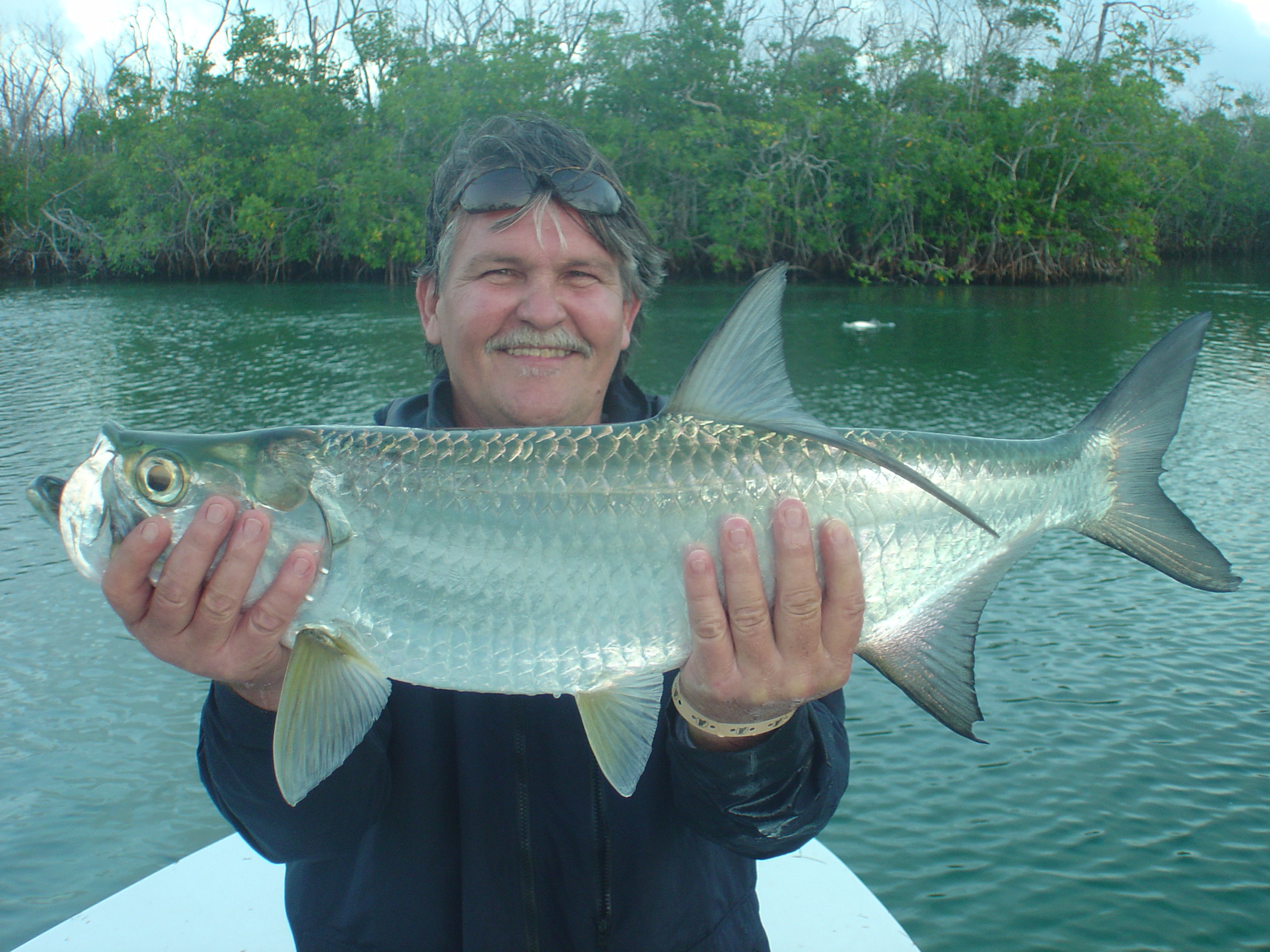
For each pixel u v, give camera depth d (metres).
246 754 2.08
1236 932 4.63
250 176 43.88
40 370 19.56
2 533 10.26
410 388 17.88
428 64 46.84
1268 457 13.30
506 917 2.26
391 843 2.32
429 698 2.38
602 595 2.11
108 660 7.67
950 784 6.00
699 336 25.61
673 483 2.14
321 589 2.08
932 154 43.91
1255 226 65.06
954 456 2.38
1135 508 2.65
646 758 2.07
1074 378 19.36
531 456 2.14
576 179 2.49
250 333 25.03
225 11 55.75
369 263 41.88
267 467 2.06
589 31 47.84
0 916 4.82
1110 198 45.25
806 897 3.42
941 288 42.34
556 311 2.51
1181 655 7.63
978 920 4.80
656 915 2.30
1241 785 5.89
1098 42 52.72
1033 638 8.00
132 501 2.01
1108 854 5.30
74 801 5.86
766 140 43.50
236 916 3.29
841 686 2.08
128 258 43.03
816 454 2.22
